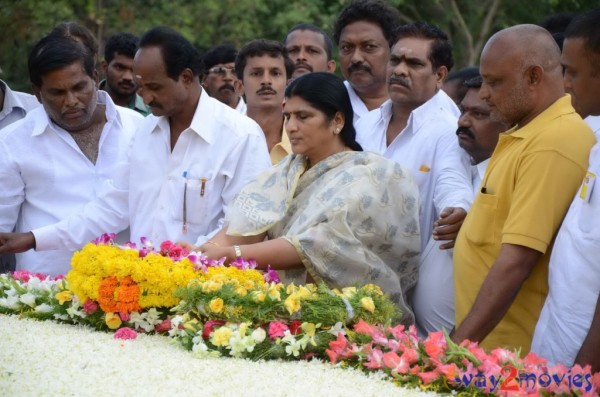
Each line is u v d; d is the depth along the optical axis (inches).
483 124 224.1
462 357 164.4
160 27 234.8
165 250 200.1
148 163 240.5
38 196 257.4
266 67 283.9
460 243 201.0
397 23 276.7
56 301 201.3
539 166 182.5
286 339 175.3
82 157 259.6
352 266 209.0
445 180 228.5
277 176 222.4
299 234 206.1
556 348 173.8
